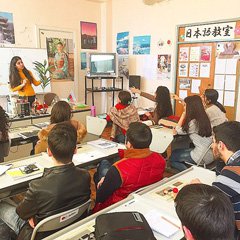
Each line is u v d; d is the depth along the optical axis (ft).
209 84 16.07
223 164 5.84
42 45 18.31
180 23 16.85
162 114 12.07
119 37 21.04
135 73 20.30
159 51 18.38
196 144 9.04
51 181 4.69
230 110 15.34
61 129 5.10
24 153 12.12
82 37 20.48
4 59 16.26
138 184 5.54
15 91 14.38
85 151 8.11
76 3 19.66
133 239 3.17
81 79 21.02
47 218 4.39
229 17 14.61
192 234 2.42
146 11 18.74
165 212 4.55
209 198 2.43
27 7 17.20
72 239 3.80
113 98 21.12
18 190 6.37
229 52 14.93
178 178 6.05
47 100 16.60
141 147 5.65
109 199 5.71
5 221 5.95
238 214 3.60
